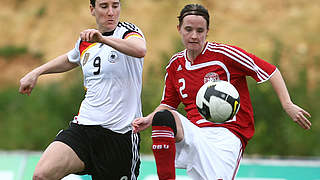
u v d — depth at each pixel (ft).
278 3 181.06
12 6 191.31
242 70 60.23
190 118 61.57
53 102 135.33
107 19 61.57
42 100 137.49
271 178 82.48
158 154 54.13
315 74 152.05
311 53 160.15
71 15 183.93
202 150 57.62
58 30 179.42
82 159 60.34
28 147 124.26
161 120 53.93
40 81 152.46
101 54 62.03
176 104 65.16
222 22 173.17
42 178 57.88
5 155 87.66
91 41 55.16
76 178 80.48
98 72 61.72
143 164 83.76
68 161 59.36
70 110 131.64
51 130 127.85
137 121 58.13
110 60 61.31
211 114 55.77
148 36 165.68
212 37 165.99
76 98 133.08
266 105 122.42
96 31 54.60
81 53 63.93
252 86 124.77
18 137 126.93
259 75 59.88
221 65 59.88
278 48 148.56
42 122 130.52
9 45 176.24
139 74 63.21
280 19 175.63
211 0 180.45
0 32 180.86
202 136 58.18
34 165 86.48
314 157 115.44
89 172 62.34
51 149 59.41
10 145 124.47
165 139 53.72
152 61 153.17
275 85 59.57
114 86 61.57
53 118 130.52
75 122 62.80
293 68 148.36
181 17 58.90
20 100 141.28
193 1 178.91
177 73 62.28
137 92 63.26
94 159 61.05
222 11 177.78
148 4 178.50
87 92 63.10
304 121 57.77
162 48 160.97
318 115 123.03
